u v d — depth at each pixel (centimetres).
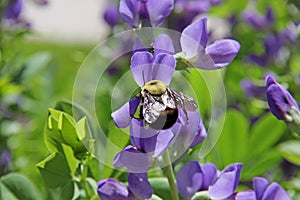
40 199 45
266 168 52
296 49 65
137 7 37
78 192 42
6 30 65
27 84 67
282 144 52
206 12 61
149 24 37
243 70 64
